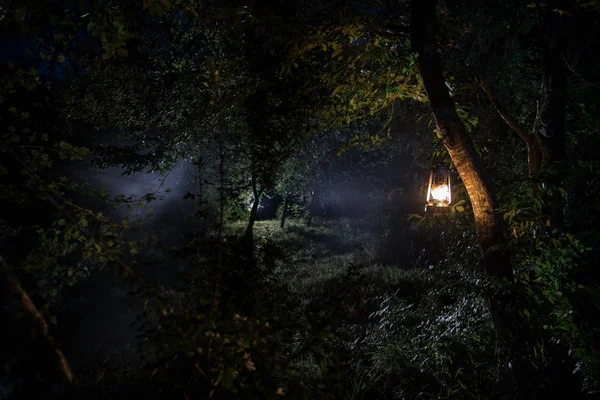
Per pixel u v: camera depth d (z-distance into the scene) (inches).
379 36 234.5
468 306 263.4
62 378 117.3
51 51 145.4
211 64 257.0
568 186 266.1
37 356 114.7
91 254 117.8
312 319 118.1
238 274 119.3
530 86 309.6
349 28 223.0
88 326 304.7
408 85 244.1
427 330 269.9
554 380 189.8
